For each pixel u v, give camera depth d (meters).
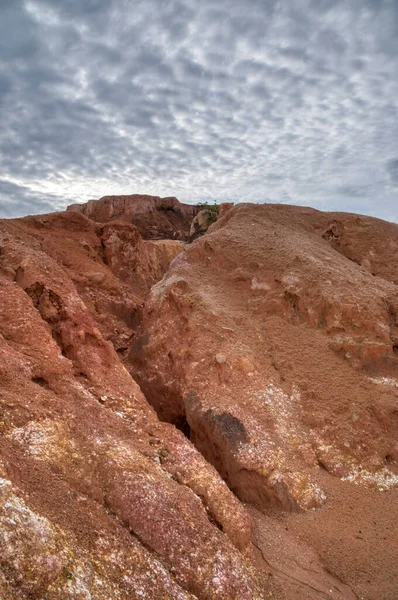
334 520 8.34
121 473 6.67
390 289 14.51
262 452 9.16
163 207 70.25
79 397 8.56
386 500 8.94
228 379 10.88
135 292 22.16
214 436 9.72
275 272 14.26
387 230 18.86
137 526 6.12
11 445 6.20
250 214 18.02
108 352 10.56
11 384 7.59
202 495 7.43
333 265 15.07
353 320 12.80
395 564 7.31
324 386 11.17
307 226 18.86
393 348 12.55
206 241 15.59
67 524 5.36
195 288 13.92
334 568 7.26
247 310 13.63
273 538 7.81
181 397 11.15
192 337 12.01
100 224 23.42
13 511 4.74
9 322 9.40
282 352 12.10
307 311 13.24
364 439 10.05
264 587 6.51
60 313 10.68
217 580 5.91
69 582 4.58
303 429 10.23
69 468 6.48
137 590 5.14
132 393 9.77
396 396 11.02
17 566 4.34
